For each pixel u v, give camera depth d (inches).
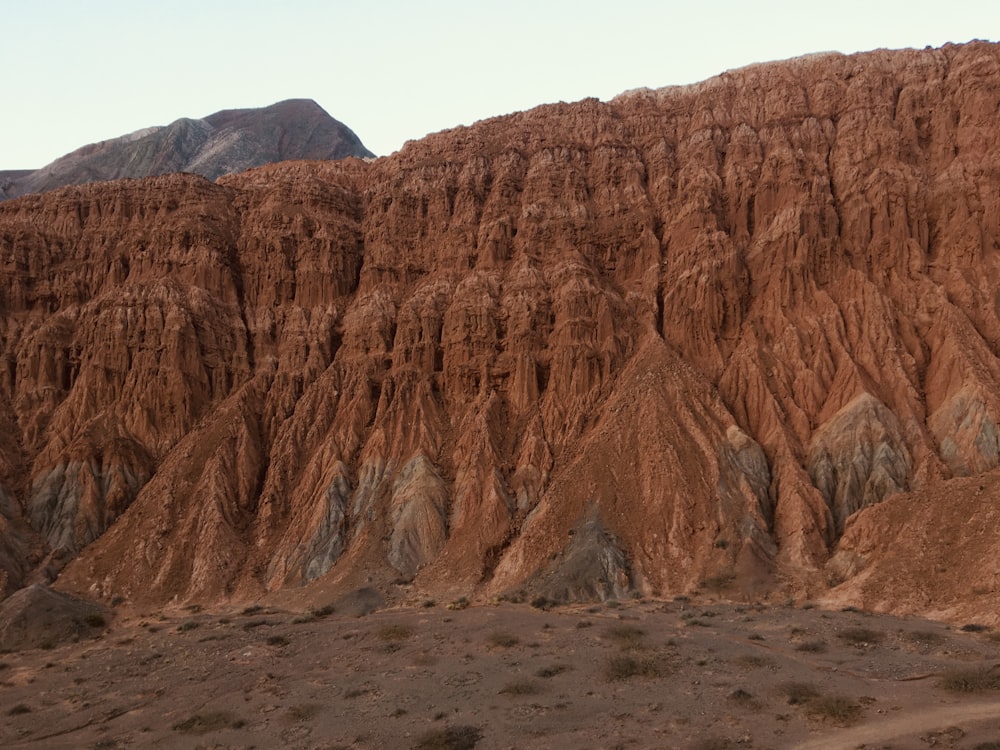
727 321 2541.8
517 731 1131.9
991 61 2610.7
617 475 2185.0
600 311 2598.4
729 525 1993.1
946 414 2042.3
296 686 1407.5
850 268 2469.2
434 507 2258.9
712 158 2876.5
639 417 2274.9
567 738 1092.5
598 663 1393.9
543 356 2608.3
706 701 1186.0
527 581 2004.2
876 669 1269.7
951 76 2691.9
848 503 1984.5
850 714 1077.8
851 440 2065.7
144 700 1413.6
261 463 2529.5
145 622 1950.1
